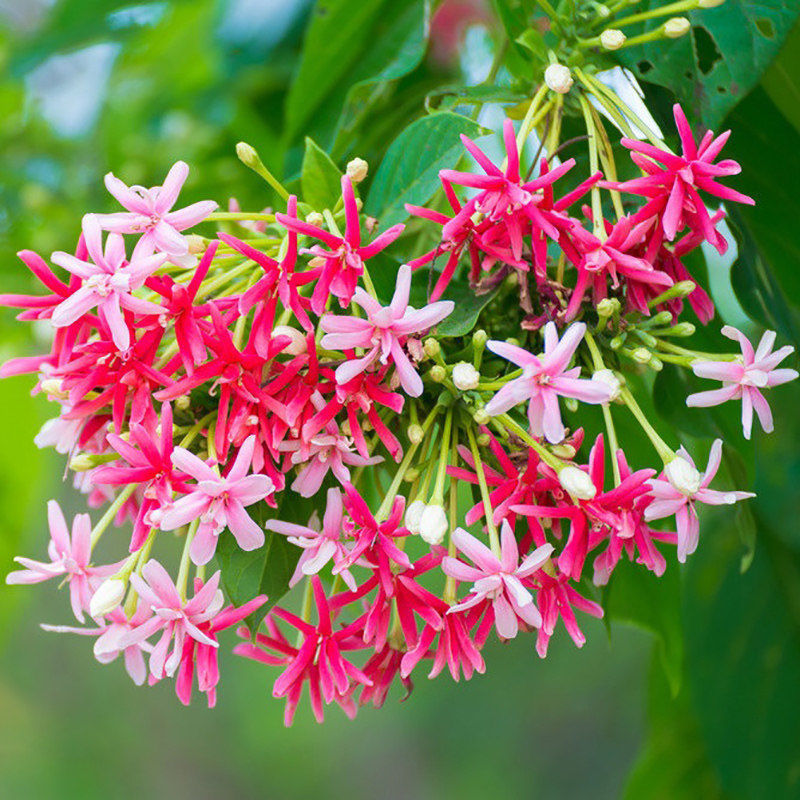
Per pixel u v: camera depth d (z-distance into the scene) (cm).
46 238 79
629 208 57
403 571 52
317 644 53
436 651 53
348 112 62
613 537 51
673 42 56
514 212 51
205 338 51
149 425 51
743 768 69
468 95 57
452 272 52
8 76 83
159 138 82
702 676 70
